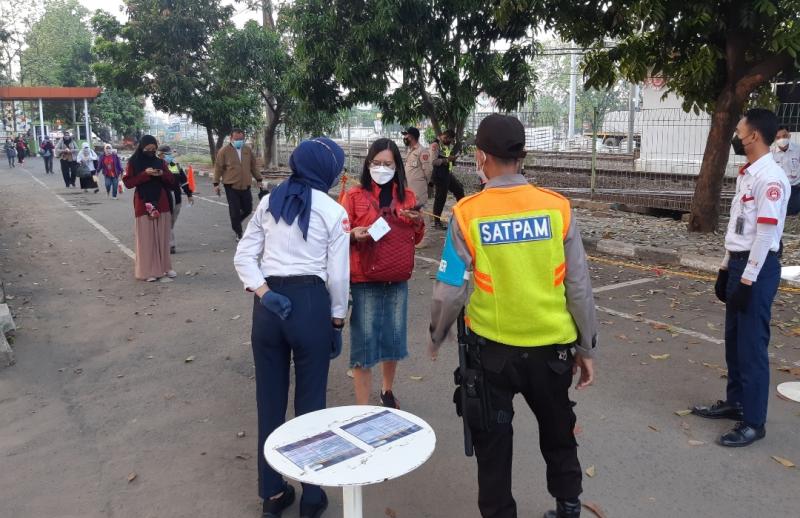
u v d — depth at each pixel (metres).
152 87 26.34
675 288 7.78
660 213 13.41
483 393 2.78
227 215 14.45
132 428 4.52
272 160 26.53
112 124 52.94
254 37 22.67
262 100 26.78
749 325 3.97
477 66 12.76
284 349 3.36
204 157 36.12
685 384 5.04
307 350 3.29
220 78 24.61
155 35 25.45
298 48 13.40
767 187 3.74
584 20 10.52
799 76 10.06
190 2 25.14
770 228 3.74
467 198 2.79
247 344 6.16
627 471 3.82
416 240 4.30
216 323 6.80
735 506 3.47
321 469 2.32
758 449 4.05
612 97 49.47
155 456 4.13
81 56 56.69
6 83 63.59
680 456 3.98
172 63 25.70
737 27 9.81
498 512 2.89
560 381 2.79
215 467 3.98
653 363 5.45
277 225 3.28
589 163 18.86
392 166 4.15
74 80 56.16
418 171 10.20
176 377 5.41
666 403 4.71
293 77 13.77
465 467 3.94
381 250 4.11
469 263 2.74
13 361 5.73
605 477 3.76
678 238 10.49
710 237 10.55
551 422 2.90
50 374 5.50
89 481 3.84
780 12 9.15
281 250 3.27
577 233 2.75
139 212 8.48
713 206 10.97
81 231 12.80
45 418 4.68
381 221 4.02
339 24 12.93
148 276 8.60
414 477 3.83
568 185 17.11
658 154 16.20
